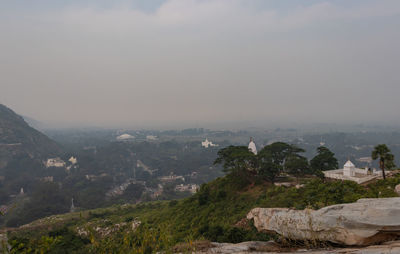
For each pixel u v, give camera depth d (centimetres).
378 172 3284
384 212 668
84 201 9044
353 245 699
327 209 789
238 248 832
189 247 836
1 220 7019
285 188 3194
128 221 4091
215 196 3616
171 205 5009
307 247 784
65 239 2302
